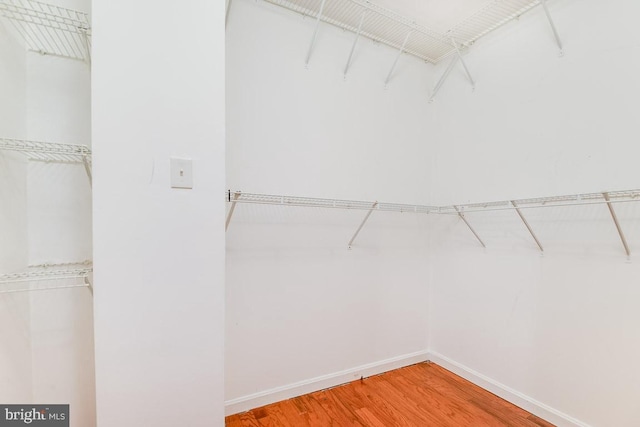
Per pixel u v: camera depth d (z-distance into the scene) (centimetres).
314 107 194
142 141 103
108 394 100
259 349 177
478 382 205
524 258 183
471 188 216
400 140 231
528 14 184
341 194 204
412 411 175
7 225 104
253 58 174
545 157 174
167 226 107
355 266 211
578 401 157
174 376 109
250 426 160
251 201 160
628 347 141
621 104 144
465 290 219
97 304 98
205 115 112
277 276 183
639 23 139
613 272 146
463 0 181
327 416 169
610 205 138
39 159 117
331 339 202
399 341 232
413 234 239
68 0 120
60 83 121
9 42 105
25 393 112
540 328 174
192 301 111
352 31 207
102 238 98
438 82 241
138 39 102
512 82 192
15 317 107
